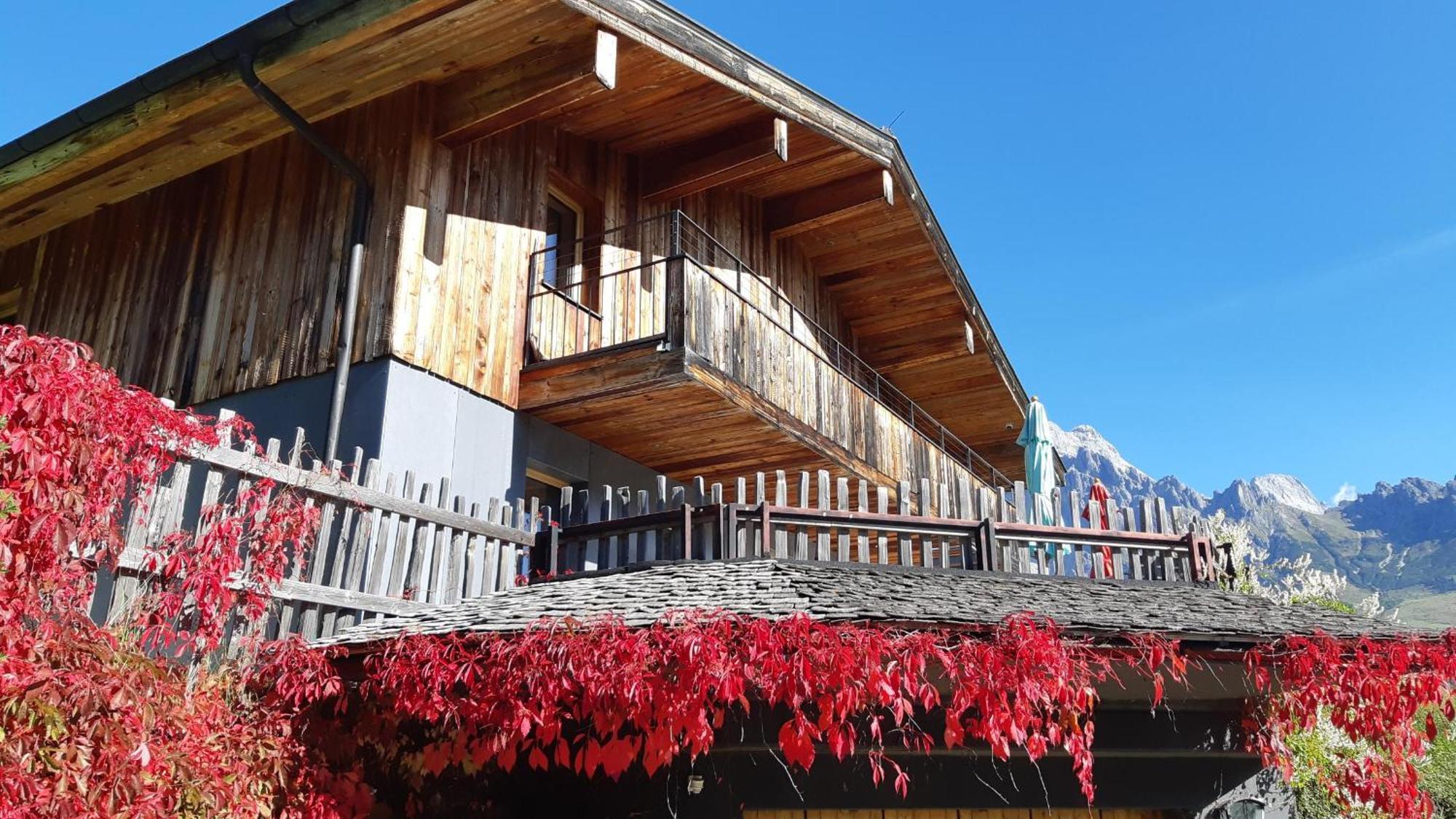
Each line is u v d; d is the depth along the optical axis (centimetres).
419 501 654
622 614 530
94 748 396
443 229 855
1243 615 609
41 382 414
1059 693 492
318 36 761
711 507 666
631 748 498
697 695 474
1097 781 607
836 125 1072
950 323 1471
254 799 475
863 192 1199
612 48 798
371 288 821
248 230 927
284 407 840
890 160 1175
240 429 574
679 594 564
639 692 475
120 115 851
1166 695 618
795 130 1077
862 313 1469
